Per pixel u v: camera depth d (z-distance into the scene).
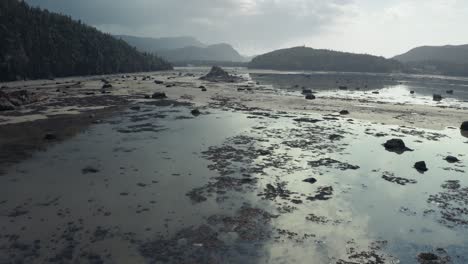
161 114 50.72
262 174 26.61
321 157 31.30
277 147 34.09
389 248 17.03
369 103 67.88
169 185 24.03
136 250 16.27
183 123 44.53
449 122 49.22
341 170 28.00
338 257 16.14
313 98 72.69
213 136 37.94
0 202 20.84
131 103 60.69
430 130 43.91
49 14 144.38
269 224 19.03
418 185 25.34
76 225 18.39
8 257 15.49
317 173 27.17
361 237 17.97
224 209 20.66
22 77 108.38
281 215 20.11
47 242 16.77
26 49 115.56
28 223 18.48
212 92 81.44
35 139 35.28
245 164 28.81
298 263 15.59
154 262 15.39
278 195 22.89
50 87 85.12
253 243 17.11
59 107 54.59
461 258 16.30
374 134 40.56
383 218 20.11
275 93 82.94
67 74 132.75
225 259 15.72
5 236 17.19
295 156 31.38
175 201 21.56
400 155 32.66
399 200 22.64
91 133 38.22
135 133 38.56
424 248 17.11
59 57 130.38
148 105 59.06
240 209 20.72
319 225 19.08
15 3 126.44
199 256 15.91
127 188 23.31
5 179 24.41
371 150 33.94
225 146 34.00
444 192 24.17
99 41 164.38
